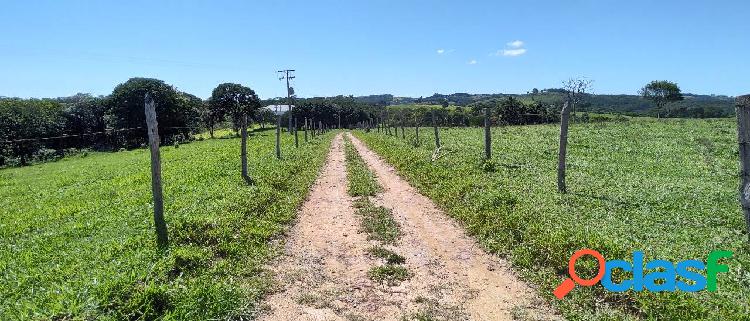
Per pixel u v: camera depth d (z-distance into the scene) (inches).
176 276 394.6
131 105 3221.0
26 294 359.9
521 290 377.1
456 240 514.9
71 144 3164.4
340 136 3085.6
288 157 1346.0
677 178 820.6
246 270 416.8
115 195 829.2
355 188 824.3
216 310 326.0
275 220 594.2
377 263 450.3
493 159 1061.1
